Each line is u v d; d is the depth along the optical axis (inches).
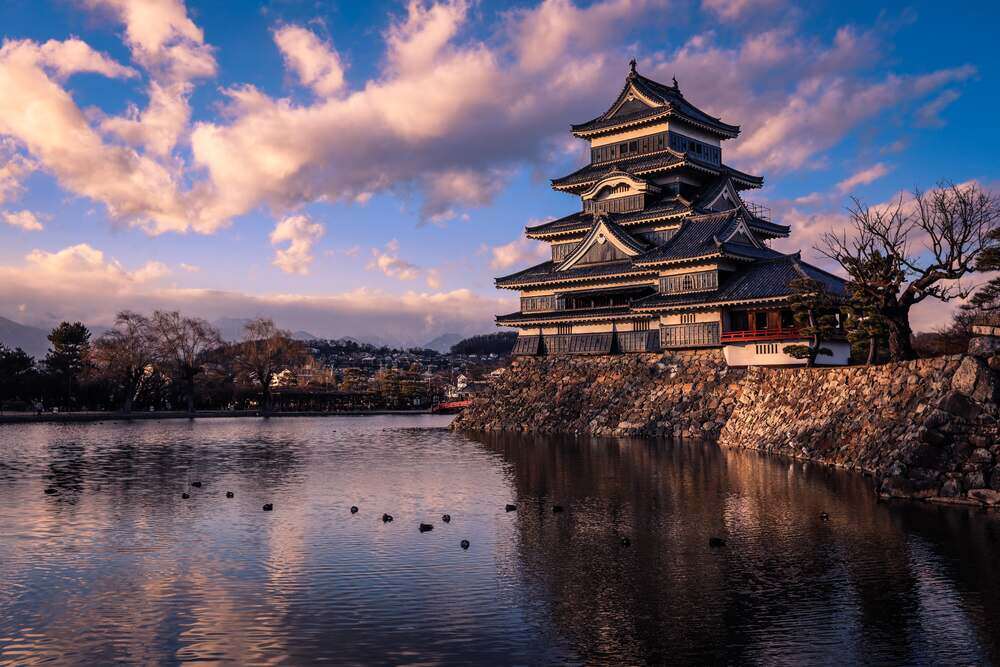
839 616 920.9
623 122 4138.8
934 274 2224.4
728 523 1413.6
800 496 1649.9
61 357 6205.7
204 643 857.5
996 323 1729.8
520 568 1141.1
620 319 3572.8
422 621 920.9
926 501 1558.8
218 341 6102.4
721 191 3858.3
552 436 3302.2
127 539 1347.2
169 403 6845.5
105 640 866.8
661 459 2347.4
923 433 1640.0
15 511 1619.1
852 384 2199.8
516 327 3978.8
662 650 828.0
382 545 1291.8
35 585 1070.4
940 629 877.2
